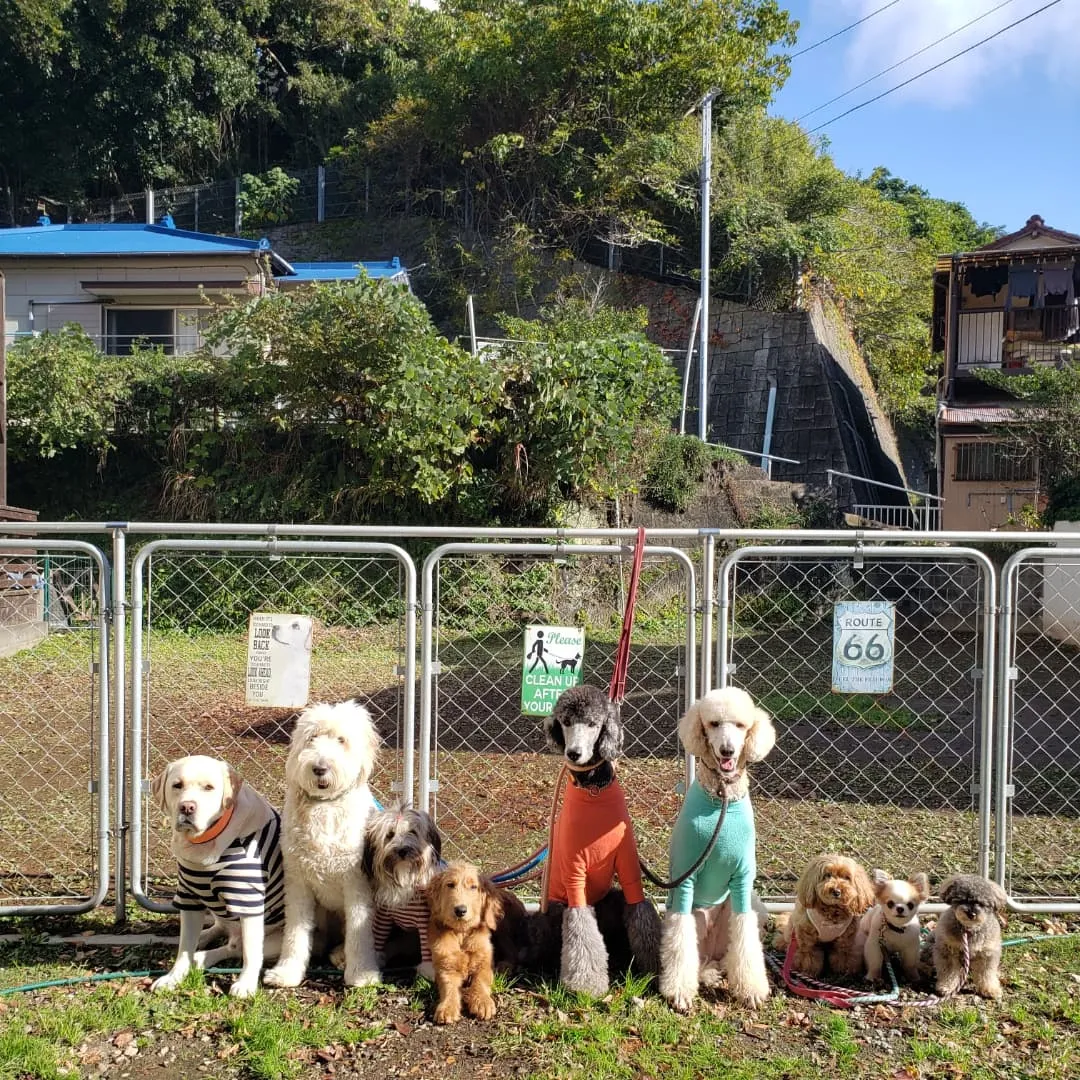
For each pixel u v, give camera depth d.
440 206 26.19
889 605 4.15
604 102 22.47
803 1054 3.14
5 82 25.83
